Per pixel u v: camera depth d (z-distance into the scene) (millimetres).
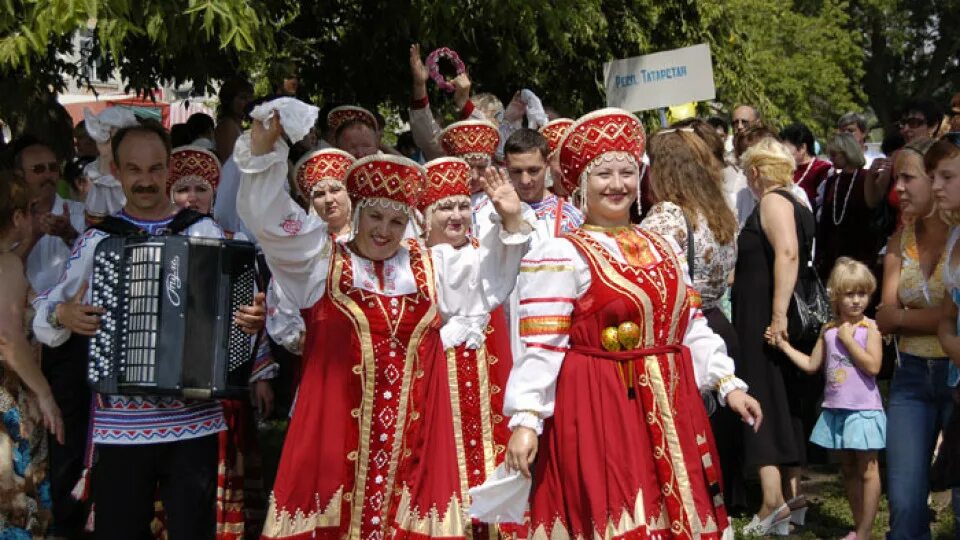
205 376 4160
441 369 4176
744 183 7723
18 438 4531
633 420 3648
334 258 4098
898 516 4664
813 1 31750
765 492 6062
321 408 4008
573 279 3703
